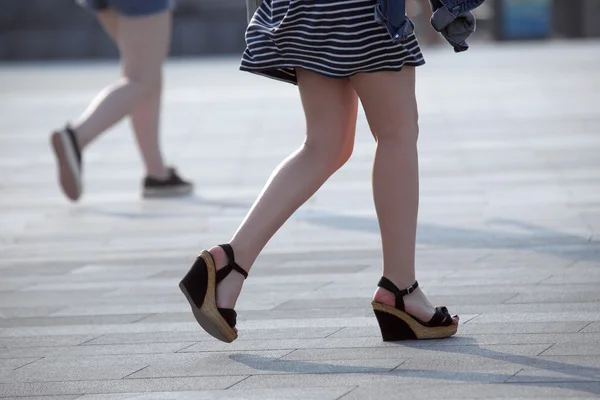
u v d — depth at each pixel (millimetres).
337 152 9438
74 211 17500
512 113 25672
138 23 17859
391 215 9523
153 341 10039
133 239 15188
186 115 27516
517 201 16438
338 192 18016
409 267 9617
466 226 14867
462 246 13680
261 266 13117
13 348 9977
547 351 9008
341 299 11352
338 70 8953
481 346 9289
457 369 8586
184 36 50375
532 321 10078
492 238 14062
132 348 9812
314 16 8906
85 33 51469
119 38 18094
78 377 8930
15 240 15367
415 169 9484
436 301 11047
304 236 14812
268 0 9422
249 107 28500
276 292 11773
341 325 10320
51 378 8930
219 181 19547
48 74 39062
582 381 8102
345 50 8914
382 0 8789
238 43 50625
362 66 8977
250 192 18484
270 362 9109
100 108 17562
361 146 22484
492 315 10391
